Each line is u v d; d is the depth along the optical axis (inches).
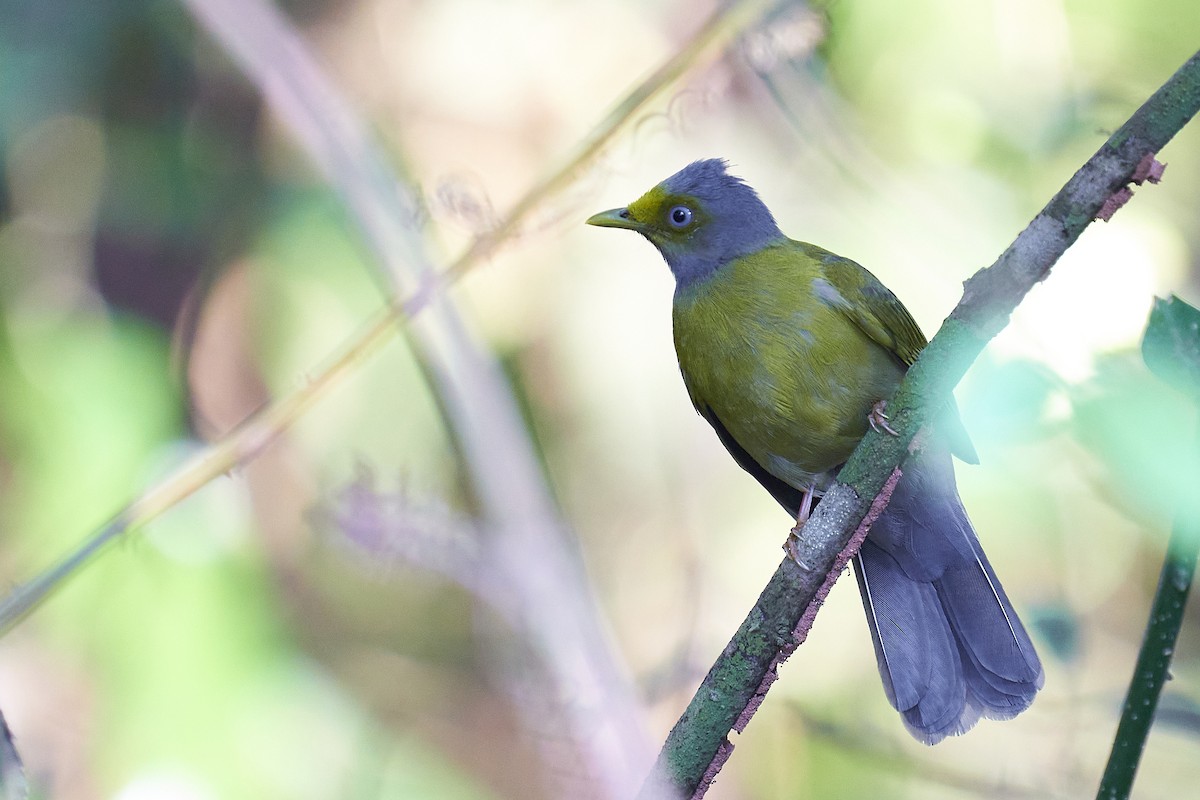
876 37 436.8
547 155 511.5
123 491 412.5
